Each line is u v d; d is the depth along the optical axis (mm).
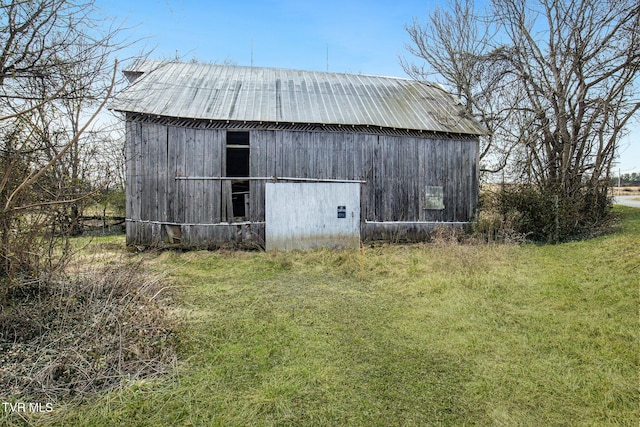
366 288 6715
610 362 3822
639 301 5281
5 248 4035
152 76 11438
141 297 4910
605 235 10523
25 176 4148
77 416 2939
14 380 3271
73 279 5238
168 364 3721
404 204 11461
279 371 3678
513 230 10883
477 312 5328
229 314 5277
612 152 12219
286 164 10594
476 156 12148
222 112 10203
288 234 10617
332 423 2910
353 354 4066
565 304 5523
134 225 10180
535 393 3320
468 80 16469
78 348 3676
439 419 2973
